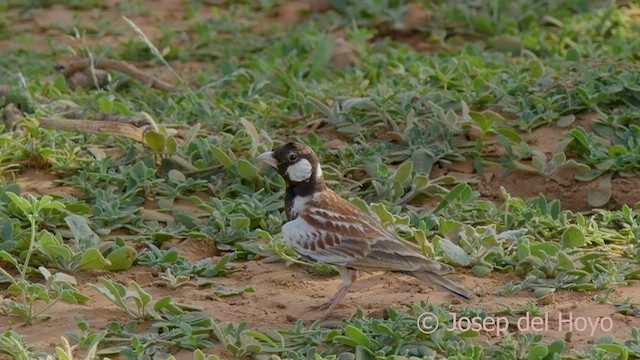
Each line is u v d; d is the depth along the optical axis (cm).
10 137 1414
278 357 977
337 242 1085
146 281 1176
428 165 1412
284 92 1694
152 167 1402
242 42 2003
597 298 1102
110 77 1716
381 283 1166
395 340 1000
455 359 959
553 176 1388
